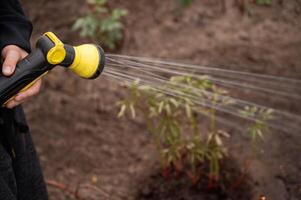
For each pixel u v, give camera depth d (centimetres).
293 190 241
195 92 230
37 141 291
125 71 235
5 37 160
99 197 255
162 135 245
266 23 361
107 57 177
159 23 369
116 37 346
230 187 249
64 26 369
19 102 148
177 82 233
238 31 356
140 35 360
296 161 256
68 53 139
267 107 287
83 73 145
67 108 310
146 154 276
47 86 326
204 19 369
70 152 283
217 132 242
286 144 266
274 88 297
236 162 260
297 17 366
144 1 386
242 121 283
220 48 340
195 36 355
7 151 162
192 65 321
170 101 225
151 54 341
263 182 247
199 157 235
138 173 266
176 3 380
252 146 267
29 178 182
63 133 295
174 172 262
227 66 321
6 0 165
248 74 313
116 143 285
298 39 342
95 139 289
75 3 385
